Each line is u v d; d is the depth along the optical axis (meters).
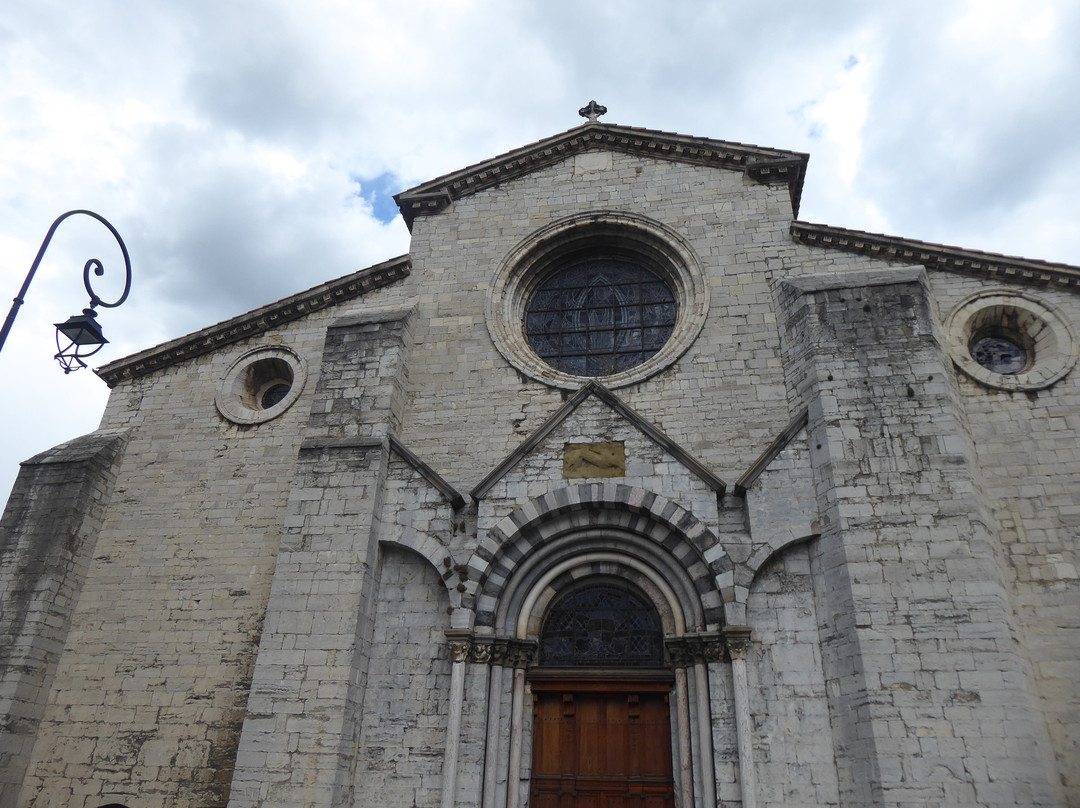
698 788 13.13
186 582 17.22
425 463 16.70
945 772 11.97
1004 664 12.45
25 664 16.08
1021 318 16.75
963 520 13.58
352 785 14.16
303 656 14.60
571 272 20.31
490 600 14.77
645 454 15.30
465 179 21.05
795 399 16.23
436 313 19.31
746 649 13.54
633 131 20.72
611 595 15.52
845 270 17.86
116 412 19.91
